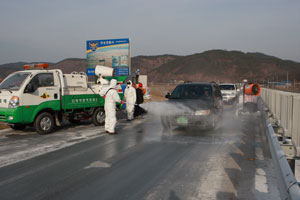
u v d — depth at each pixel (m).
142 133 9.05
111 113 8.91
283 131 7.42
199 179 4.64
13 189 4.23
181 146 7.09
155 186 4.34
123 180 4.61
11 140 7.95
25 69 9.71
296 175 4.92
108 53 24.09
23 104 8.27
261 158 5.93
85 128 10.25
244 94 12.53
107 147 7.02
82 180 4.62
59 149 6.82
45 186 4.35
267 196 3.94
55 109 9.16
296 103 5.48
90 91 10.42
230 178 4.69
